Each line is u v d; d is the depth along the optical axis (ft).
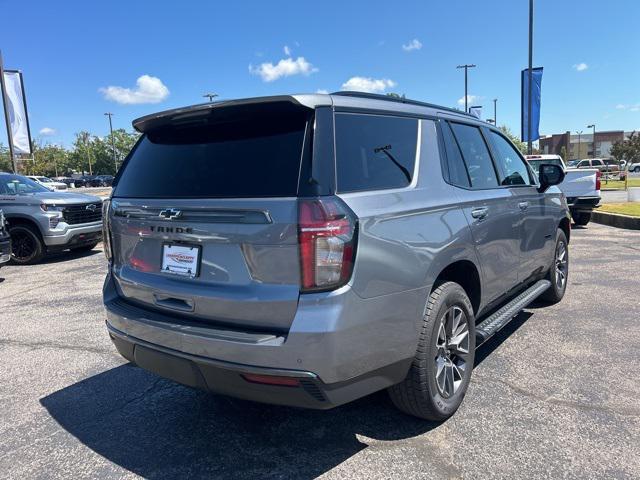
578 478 8.64
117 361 14.88
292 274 8.02
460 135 12.67
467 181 12.19
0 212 26.89
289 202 8.06
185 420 11.21
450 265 11.05
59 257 35.29
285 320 8.10
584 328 16.20
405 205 9.54
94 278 27.30
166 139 10.73
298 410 11.44
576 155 373.20
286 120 8.93
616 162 194.90
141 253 10.26
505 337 15.58
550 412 10.87
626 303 18.86
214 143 9.61
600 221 46.75
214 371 8.63
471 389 12.06
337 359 8.07
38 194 33.40
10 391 12.95
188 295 9.14
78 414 11.63
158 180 10.11
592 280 22.65
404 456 9.47
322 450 9.79
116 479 9.11
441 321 10.16
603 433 10.00
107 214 11.19
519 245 14.44
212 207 8.71
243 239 8.39
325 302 7.93
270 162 8.64
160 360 9.48
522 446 9.63
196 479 9.04
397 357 9.21
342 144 8.93
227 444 10.16
